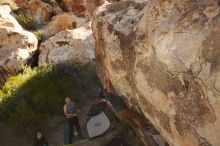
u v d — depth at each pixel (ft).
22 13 73.82
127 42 29.68
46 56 55.16
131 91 30.91
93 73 49.11
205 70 21.43
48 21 73.20
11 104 45.29
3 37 59.26
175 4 24.07
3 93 48.49
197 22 22.16
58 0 75.00
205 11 22.04
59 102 44.65
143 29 27.02
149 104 27.35
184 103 23.09
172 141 25.75
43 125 42.14
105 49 34.14
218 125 21.38
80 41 54.13
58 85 46.98
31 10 73.97
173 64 23.29
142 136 32.78
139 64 27.27
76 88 47.03
